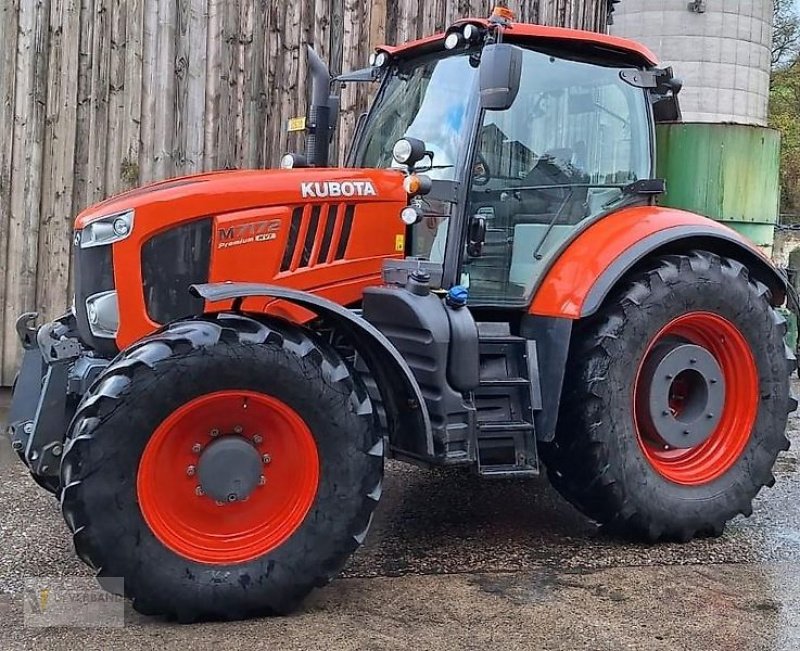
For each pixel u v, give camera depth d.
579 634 3.00
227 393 3.08
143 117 6.36
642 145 4.30
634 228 4.00
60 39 6.18
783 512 4.54
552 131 4.08
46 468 3.38
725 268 4.14
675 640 2.96
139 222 3.48
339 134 6.97
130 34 6.29
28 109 6.15
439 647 2.88
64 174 6.25
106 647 2.83
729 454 4.19
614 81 4.25
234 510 3.16
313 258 3.70
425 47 4.24
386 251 3.84
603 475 3.87
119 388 2.96
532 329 3.92
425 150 3.81
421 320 3.46
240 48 6.56
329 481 3.17
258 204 3.61
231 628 3.01
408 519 4.27
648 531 3.96
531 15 7.67
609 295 4.01
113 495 2.93
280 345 3.14
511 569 3.62
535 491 4.78
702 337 4.26
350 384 3.23
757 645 2.94
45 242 6.28
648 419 4.03
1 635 2.90
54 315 6.31
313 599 3.28
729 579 3.56
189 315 3.54
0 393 6.29
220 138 6.56
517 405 3.77
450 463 3.48
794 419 6.95
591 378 3.85
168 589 2.98
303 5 6.76
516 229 4.00
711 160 7.86
